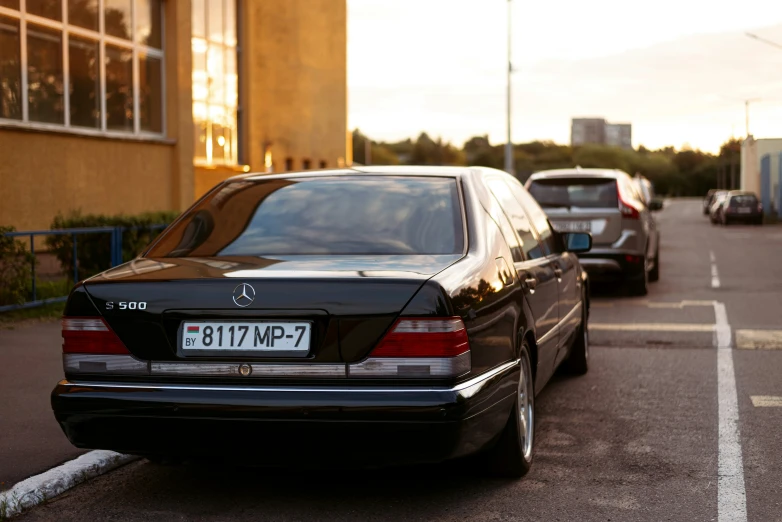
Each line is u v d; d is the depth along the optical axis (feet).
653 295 42.88
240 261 13.83
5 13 47.19
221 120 80.38
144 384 12.67
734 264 61.57
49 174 50.37
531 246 17.99
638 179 90.53
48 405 19.54
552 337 18.45
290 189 15.88
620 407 20.24
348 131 106.01
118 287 12.95
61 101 51.65
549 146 365.20
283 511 13.48
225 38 80.79
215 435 12.30
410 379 12.12
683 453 16.52
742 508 13.55
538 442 17.33
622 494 14.21
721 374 23.81
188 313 12.59
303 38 96.27
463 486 14.61
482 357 12.97
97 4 54.75
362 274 12.52
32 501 13.78
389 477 15.06
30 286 33.37
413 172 16.11
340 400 12.01
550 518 13.15
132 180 57.77
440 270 12.92
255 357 12.35
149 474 15.42
